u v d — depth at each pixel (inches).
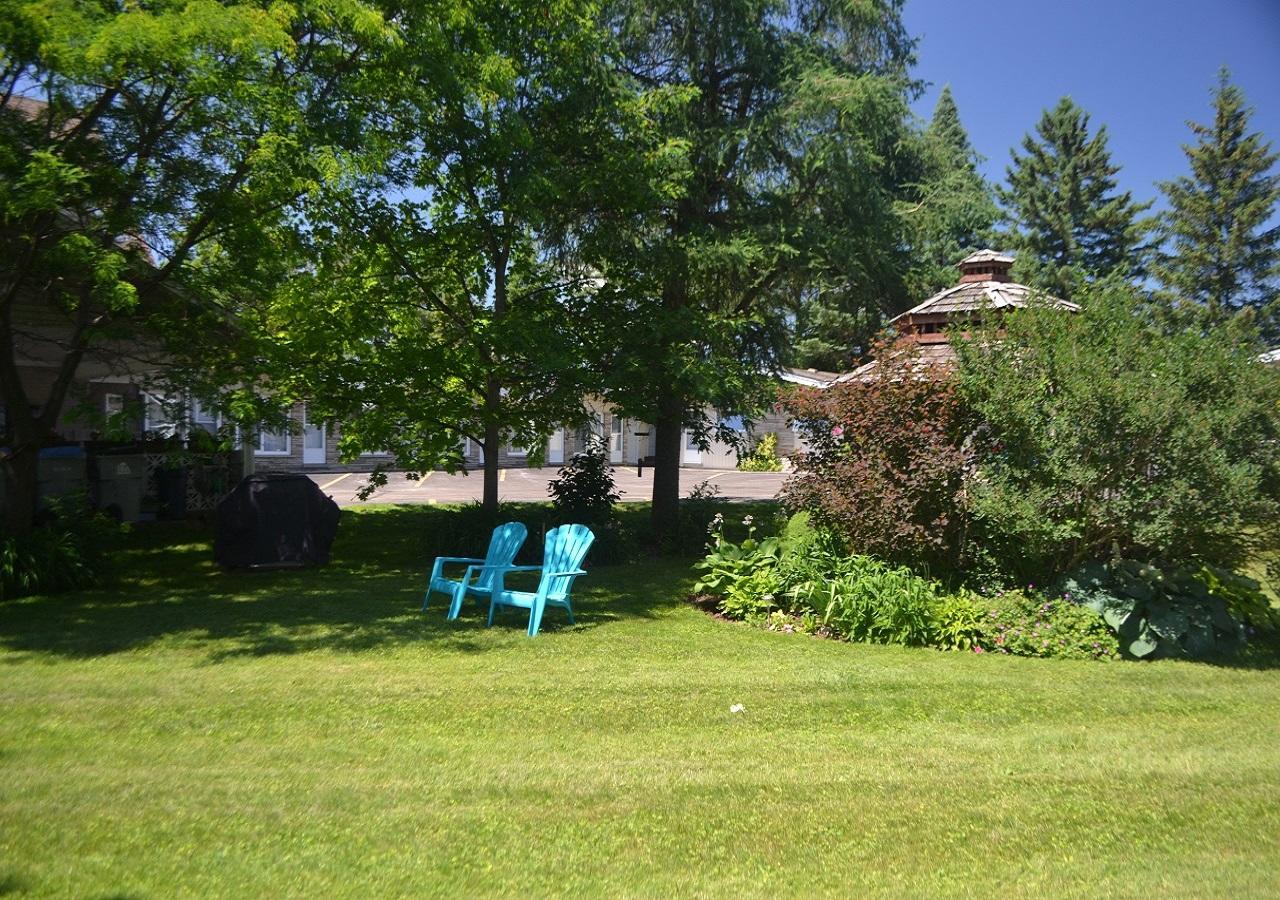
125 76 380.8
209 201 419.5
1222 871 163.5
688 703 264.5
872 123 575.2
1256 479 306.3
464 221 515.2
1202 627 338.0
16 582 423.8
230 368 474.9
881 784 204.5
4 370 434.6
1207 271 1509.6
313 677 287.3
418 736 233.3
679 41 585.6
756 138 568.4
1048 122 1742.1
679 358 507.5
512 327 482.0
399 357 498.9
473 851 169.2
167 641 336.8
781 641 352.2
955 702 271.1
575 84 517.3
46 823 176.6
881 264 598.5
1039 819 186.4
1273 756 226.1
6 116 392.2
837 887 158.1
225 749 221.3
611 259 555.8
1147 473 328.8
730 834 178.2
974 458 367.2
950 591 381.7
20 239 397.7
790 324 708.0
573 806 189.9
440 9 453.7
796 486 402.6
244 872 158.9
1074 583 357.7
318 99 432.8
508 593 367.2
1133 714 262.5
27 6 344.8
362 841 172.2
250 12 377.4
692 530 587.5
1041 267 1525.6
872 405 375.6
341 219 483.5
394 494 997.8
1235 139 1530.5
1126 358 331.3
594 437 595.5
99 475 677.9
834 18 611.2
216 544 504.4
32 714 246.1
